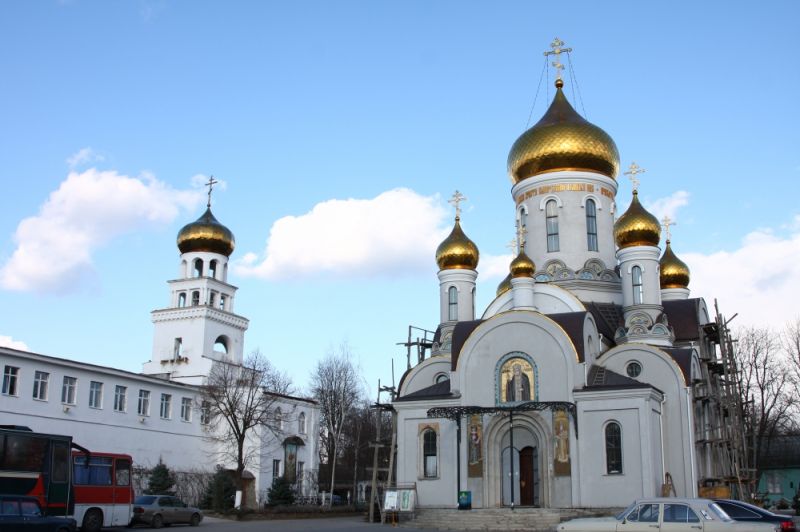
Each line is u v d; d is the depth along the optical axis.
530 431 47.66
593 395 45.50
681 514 24.92
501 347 48.62
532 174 59.88
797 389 74.06
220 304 82.69
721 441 49.47
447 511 45.38
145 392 67.56
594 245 58.72
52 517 29.47
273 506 63.19
